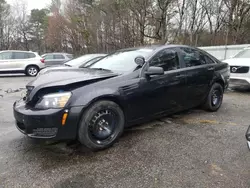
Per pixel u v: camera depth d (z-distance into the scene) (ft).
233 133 11.15
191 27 62.90
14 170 7.95
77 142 10.09
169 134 11.06
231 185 7.02
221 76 14.87
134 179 7.40
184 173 7.69
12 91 23.84
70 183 7.22
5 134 11.23
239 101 18.15
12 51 37.78
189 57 13.20
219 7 68.08
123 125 10.15
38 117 8.23
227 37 65.36
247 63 20.26
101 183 7.22
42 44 117.60
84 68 11.82
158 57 11.50
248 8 61.57
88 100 8.72
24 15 110.63
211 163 8.32
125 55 12.37
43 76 9.89
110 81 9.60
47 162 8.47
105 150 9.43
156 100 11.18
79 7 82.48
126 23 59.47
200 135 10.92
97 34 71.72
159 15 52.11
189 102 13.12
